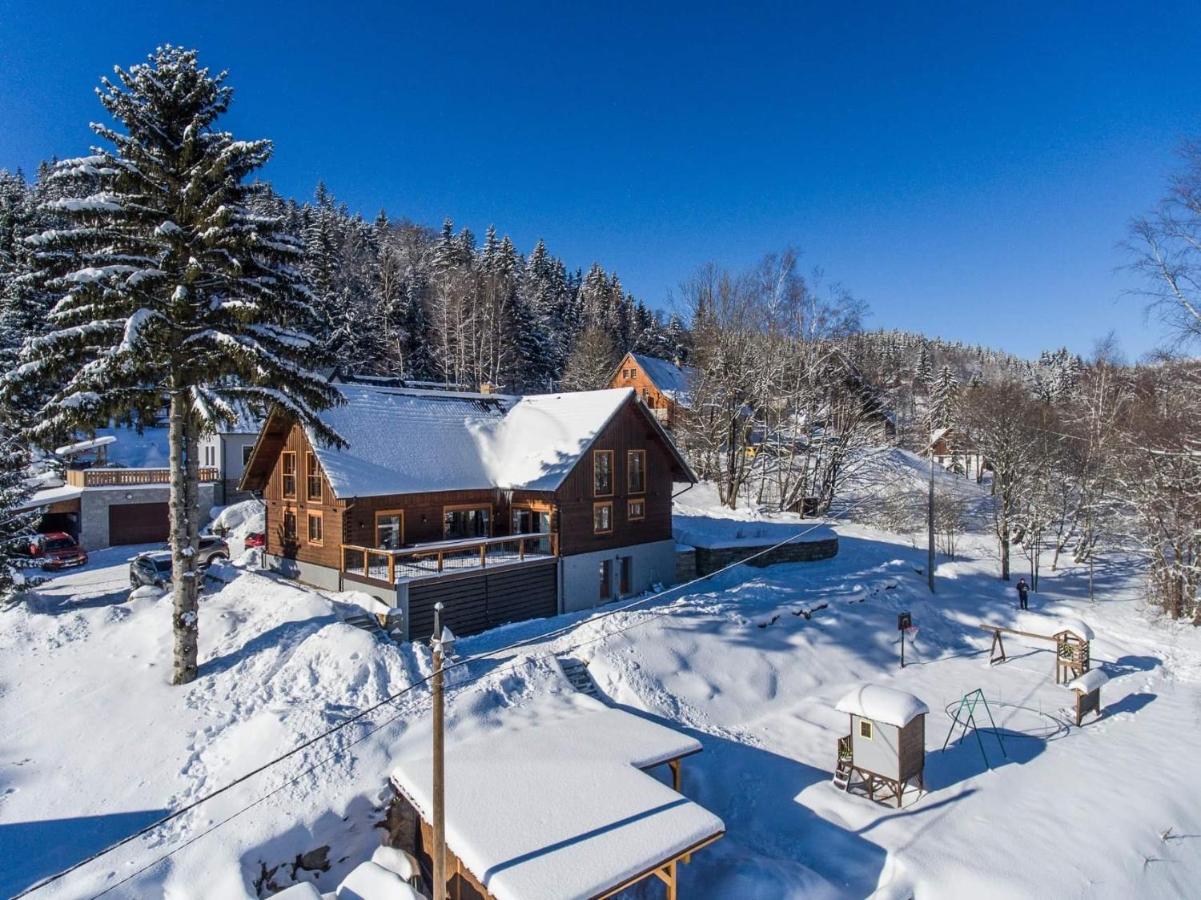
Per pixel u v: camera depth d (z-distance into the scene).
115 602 23.06
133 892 10.95
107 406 15.98
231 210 15.84
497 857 10.41
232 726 15.28
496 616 23.70
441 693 10.05
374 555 23.50
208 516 39.69
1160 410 32.22
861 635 25.33
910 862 13.23
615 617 22.25
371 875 11.26
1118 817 15.04
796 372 46.59
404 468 24.89
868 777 15.73
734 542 33.19
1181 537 29.36
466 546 22.55
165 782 13.68
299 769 13.67
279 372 16.62
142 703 16.11
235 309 15.88
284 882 11.91
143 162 15.95
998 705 21.50
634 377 64.62
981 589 33.75
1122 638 28.23
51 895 10.84
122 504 36.88
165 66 16.17
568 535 25.92
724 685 20.61
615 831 11.12
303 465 25.16
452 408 29.53
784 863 13.13
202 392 16.56
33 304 43.72
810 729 19.19
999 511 41.41
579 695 17.83
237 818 12.49
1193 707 21.56
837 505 48.91
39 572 30.00
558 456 26.48
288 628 18.91
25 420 23.03
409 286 72.69
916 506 47.56
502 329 67.50
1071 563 39.88
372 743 14.73
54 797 13.27
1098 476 37.06
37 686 16.81
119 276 15.34
